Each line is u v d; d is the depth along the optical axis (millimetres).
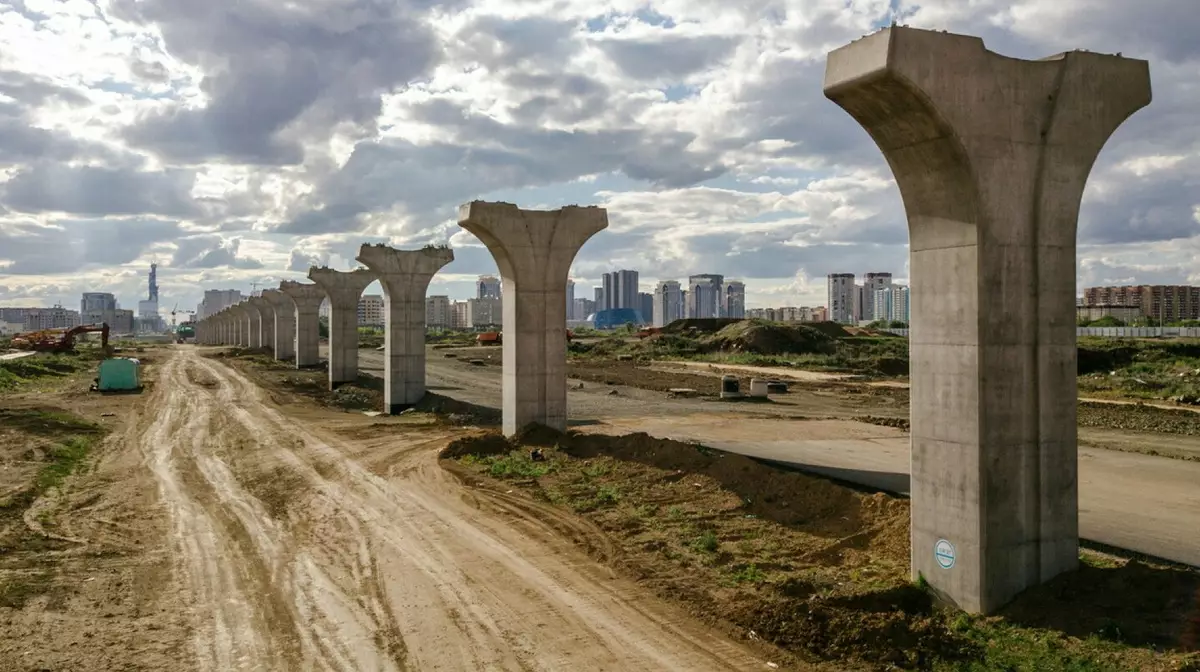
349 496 17453
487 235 22594
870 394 38156
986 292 9289
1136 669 7574
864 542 12352
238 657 9094
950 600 9664
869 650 8531
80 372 58250
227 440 26391
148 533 14758
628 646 9203
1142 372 41500
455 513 15719
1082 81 9664
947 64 8914
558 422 23109
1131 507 14094
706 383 43312
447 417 30484
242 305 94438
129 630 9945
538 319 22844
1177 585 9195
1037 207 9555
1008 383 9438
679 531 13727
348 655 9117
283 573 12242
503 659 8930
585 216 23062
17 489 17891
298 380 49688
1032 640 8500
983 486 9297
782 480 15508
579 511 15453
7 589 11469
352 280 44281
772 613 9531
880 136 9719
